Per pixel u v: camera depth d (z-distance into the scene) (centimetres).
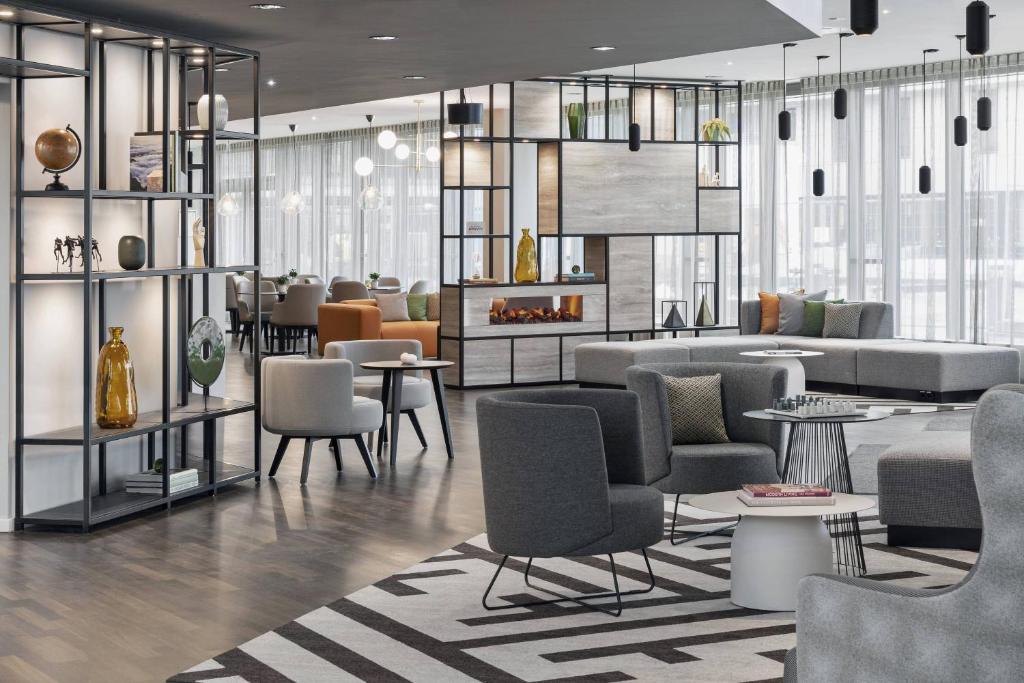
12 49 618
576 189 1262
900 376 1116
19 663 418
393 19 699
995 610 268
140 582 525
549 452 470
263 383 776
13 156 619
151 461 718
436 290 1836
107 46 684
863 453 837
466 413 1057
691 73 1334
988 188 1261
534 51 826
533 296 1262
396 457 845
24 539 609
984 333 1273
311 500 703
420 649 429
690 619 465
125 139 701
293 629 454
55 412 653
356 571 543
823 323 1271
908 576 522
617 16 698
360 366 867
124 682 398
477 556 568
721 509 476
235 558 568
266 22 697
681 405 638
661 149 1300
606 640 438
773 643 434
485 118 1579
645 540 486
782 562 475
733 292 1509
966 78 1271
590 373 1172
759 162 1456
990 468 262
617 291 1301
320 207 2038
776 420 584
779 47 1174
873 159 1359
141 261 662
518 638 441
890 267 1350
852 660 292
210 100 709
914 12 1007
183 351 739
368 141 1934
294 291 1598
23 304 628
